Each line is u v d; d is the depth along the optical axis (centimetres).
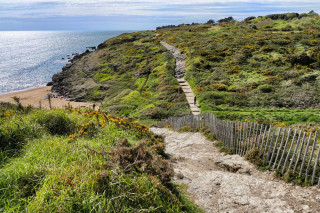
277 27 6706
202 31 7356
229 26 7662
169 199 464
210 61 4256
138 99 3634
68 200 357
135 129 1019
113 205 374
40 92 5197
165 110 2986
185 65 4453
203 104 2886
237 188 620
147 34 8575
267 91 2973
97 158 511
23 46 18538
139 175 478
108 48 6988
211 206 553
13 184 393
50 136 694
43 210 333
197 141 1240
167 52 5441
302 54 3556
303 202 530
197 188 641
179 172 771
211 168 833
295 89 2873
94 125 838
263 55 4034
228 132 1023
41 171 438
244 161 815
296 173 639
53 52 13775
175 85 3722
